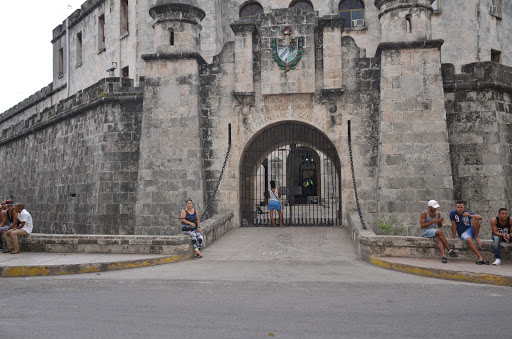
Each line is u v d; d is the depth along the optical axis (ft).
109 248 37.55
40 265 32.17
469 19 72.79
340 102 50.90
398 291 25.75
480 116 48.37
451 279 29.63
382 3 49.34
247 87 51.65
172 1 52.11
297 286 27.04
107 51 88.58
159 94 52.03
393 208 46.60
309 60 51.06
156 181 51.03
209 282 28.22
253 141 56.03
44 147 73.82
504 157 48.26
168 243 36.94
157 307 21.98
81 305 22.48
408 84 47.78
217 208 52.39
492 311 21.26
